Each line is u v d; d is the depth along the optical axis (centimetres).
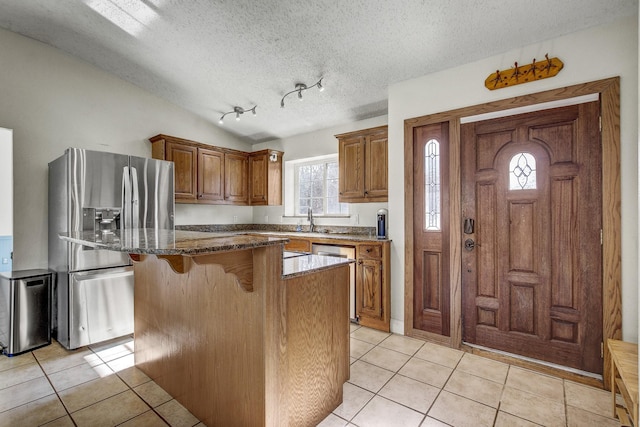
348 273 198
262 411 142
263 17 240
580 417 173
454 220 263
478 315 257
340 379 188
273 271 142
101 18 264
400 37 238
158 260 206
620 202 199
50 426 168
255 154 464
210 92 371
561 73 217
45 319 271
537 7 196
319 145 437
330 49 265
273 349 142
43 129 303
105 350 263
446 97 267
